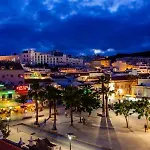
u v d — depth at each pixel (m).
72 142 45.00
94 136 48.44
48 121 59.81
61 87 84.88
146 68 169.38
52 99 54.19
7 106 63.41
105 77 68.31
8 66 85.88
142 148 41.66
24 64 181.62
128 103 52.94
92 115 66.31
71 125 55.97
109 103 79.00
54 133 50.56
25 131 52.06
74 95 56.09
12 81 84.88
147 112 51.06
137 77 99.56
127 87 95.56
